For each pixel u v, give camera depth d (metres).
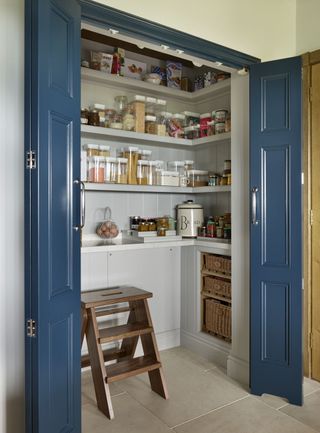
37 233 1.44
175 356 3.05
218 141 2.97
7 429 1.65
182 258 3.25
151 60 3.25
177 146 3.28
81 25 1.88
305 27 2.66
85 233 2.88
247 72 2.50
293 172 2.29
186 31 2.15
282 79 2.31
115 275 2.90
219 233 2.92
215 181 3.06
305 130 2.64
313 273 2.63
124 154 2.88
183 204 3.19
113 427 2.09
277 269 2.36
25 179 1.46
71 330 1.69
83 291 2.72
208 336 3.03
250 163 2.41
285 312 2.35
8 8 1.62
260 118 2.38
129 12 1.93
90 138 2.86
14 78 1.64
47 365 1.50
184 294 3.24
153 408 2.29
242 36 2.41
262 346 2.42
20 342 1.68
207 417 2.18
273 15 2.58
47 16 1.46
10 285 1.65
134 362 2.42
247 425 2.10
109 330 2.41
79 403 1.75
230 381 2.63
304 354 2.68
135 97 2.85
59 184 1.58
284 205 2.32
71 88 1.68
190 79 3.45
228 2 2.34
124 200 3.09
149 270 3.09
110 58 2.87
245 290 2.60
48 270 1.50
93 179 2.65
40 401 1.46
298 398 2.30
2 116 1.62
